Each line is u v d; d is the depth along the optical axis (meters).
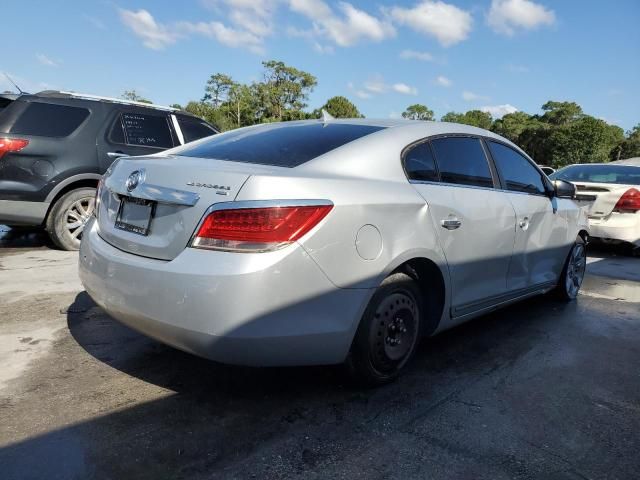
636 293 5.84
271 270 2.43
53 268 5.47
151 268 2.57
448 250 3.30
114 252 2.85
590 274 6.85
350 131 3.36
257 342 2.46
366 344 2.90
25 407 2.72
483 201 3.69
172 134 6.96
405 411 2.86
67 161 6.02
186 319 2.46
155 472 2.25
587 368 3.59
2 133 5.68
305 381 3.16
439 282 3.34
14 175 5.76
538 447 2.57
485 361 3.64
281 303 2.48
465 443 2.57
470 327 4.38
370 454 2.44
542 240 4.54
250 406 2.83
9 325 3.84
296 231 2.50
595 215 8.09
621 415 2.94
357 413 2.81
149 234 2.73
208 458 2.36
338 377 3.17
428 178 3.36
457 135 3.78
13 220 5.87
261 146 3.25
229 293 2.40
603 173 8.88
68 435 2.49
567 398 3.12
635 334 4.37
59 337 3.65
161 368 3.24
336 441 2.54
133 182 2.87
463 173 3.69
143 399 2.86
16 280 4.98
